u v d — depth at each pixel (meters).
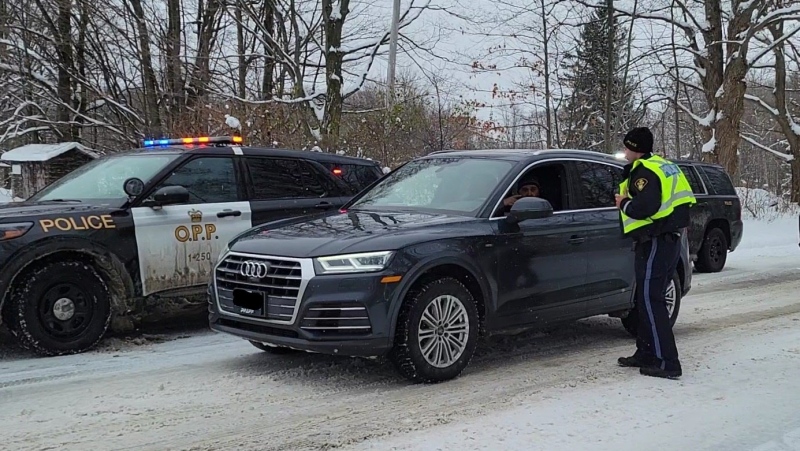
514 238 6.09
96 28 19.06
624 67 25.31
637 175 5.83
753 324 8.17
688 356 6.65
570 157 6.95
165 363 6.27
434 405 5.14
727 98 24.31
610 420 4.86
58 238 6.32
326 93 18.19
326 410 5.04
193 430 4.63
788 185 55.69
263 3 20.95
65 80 20.41
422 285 5.51
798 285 11.28
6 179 29.73
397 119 18.22
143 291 6.88
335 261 5.24
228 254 5.81
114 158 7.90
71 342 6.47
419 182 6.88
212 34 21.19
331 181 8.55
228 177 7.70
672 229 5.84
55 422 4.75
